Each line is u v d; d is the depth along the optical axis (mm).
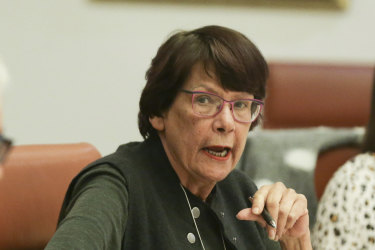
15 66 5668
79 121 5945
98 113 6004
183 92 2529
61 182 2881
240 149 2613
